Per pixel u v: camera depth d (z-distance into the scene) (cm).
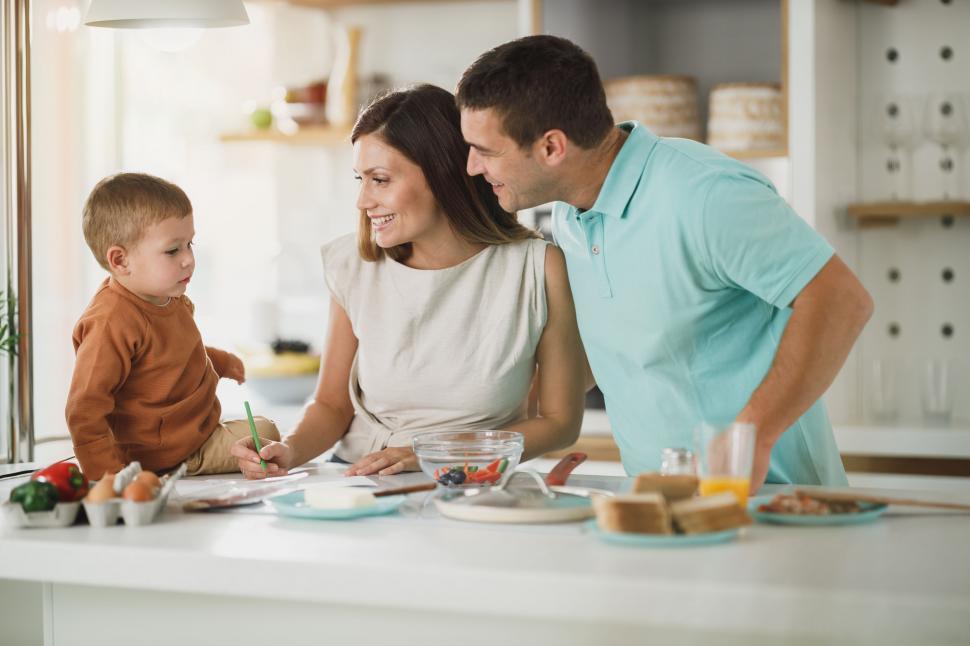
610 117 169
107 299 175
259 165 398
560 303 192
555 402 195
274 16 387
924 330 320
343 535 132
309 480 172
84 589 142
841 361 156
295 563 120
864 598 105
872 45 319
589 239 176
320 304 394
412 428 195
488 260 192
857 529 134
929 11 313
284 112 378
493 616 128
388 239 187
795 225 158
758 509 139
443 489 151
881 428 292
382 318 195
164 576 125
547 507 142
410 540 129
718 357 173
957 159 312
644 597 110
